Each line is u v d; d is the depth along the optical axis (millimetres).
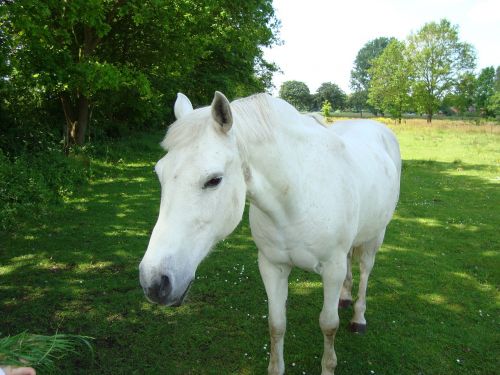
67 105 9812
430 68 33625
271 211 1940
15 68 7395
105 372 2598
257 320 3227
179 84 13789
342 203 2182
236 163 1666
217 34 12102
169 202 1524
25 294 3529
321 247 2129
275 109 1960
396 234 5465
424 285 3941
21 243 4656
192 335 3006
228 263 4297
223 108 1558
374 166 2840
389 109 36688
